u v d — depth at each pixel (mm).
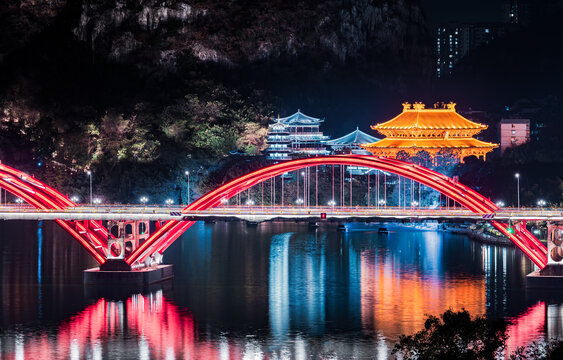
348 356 114312
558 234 142875
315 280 166625
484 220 144500
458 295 149250
